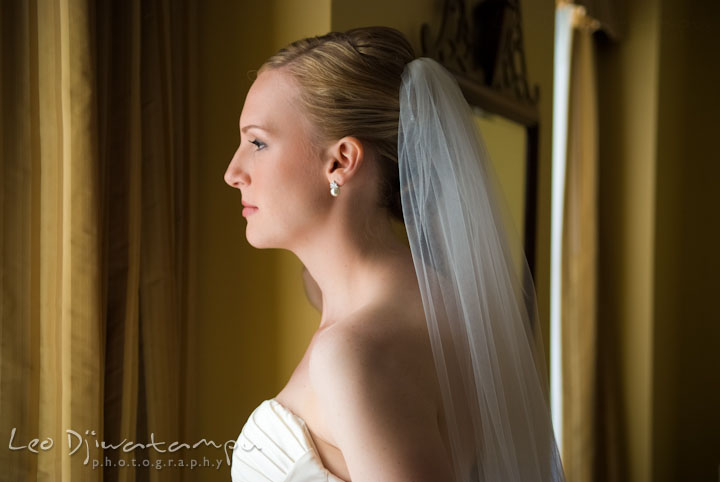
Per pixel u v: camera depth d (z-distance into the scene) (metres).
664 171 3.69
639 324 3.62
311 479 1.03
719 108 3.94
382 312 0.95
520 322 1.09
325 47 1.12
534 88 2.69
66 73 1.30
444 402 0.91
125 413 1.41
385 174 1.10
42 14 1.30
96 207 1.33
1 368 1.25
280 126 1.11
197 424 1.75
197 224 1.76
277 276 1.74
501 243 1.14
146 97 1.54
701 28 3.95
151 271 1.53
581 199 3.29
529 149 2.62
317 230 1.11
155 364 1.51
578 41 3.31
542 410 1.08
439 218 1.03
